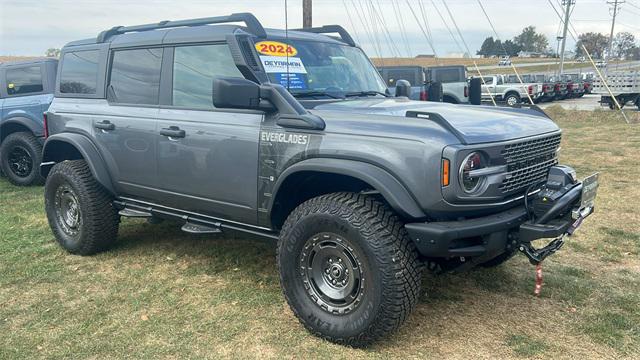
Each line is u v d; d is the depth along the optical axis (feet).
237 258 16.51
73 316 12.90
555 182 11.22
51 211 17.56
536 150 12.00
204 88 13.73
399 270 10.34
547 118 13.55
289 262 11.68
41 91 28.04
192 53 14.08
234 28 13.34
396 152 10.38
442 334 11.69
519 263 15.80
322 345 11.32
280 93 11.88
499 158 10.73
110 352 11.27
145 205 15.80
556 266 15.58
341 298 11.16
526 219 11.21
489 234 10.59
